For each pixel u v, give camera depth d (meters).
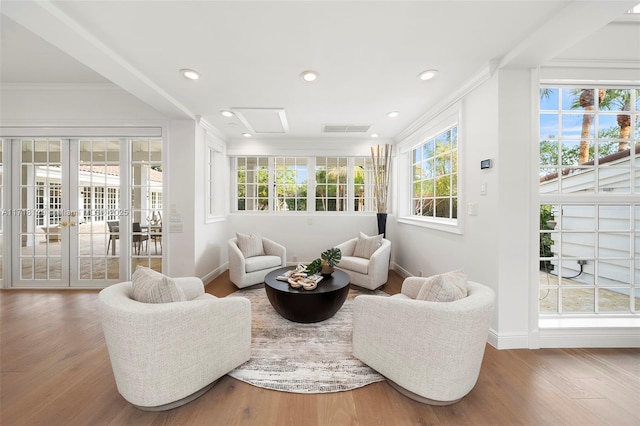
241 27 1.75
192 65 2.22
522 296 2.14
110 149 3.66
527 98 2.13
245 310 1.82
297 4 1.54
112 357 1.47
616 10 1.49
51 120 3.51
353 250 4.10
